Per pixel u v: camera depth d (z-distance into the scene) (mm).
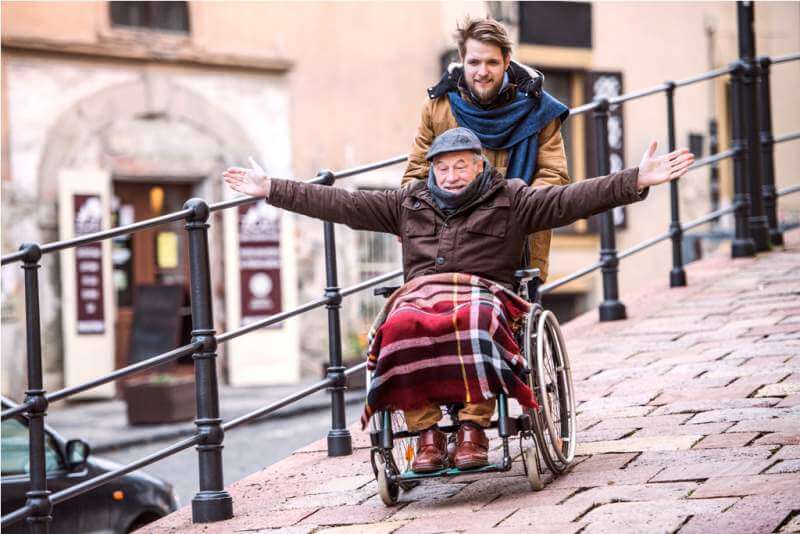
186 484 15727
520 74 7777
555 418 7535
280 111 26578
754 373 9133
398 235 7418
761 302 11750
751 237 14211
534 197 7059
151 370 23391
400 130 27953
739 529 5691
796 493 6113
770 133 14500
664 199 31422
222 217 25766
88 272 23641
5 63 23375
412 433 6965
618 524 6000
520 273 7090
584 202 6902
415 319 6684
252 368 25500
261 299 25688
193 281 7949
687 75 31891
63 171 23609
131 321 25047
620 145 30703
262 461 16859
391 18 27828
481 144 7504
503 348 6691
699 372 9398
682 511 6074
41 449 7082
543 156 7809
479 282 6918
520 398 6613
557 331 7574
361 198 7348
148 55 24797
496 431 8727
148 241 25391
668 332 11062
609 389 9273
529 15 29500
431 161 7207
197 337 7910
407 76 28016
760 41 32969
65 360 23484
